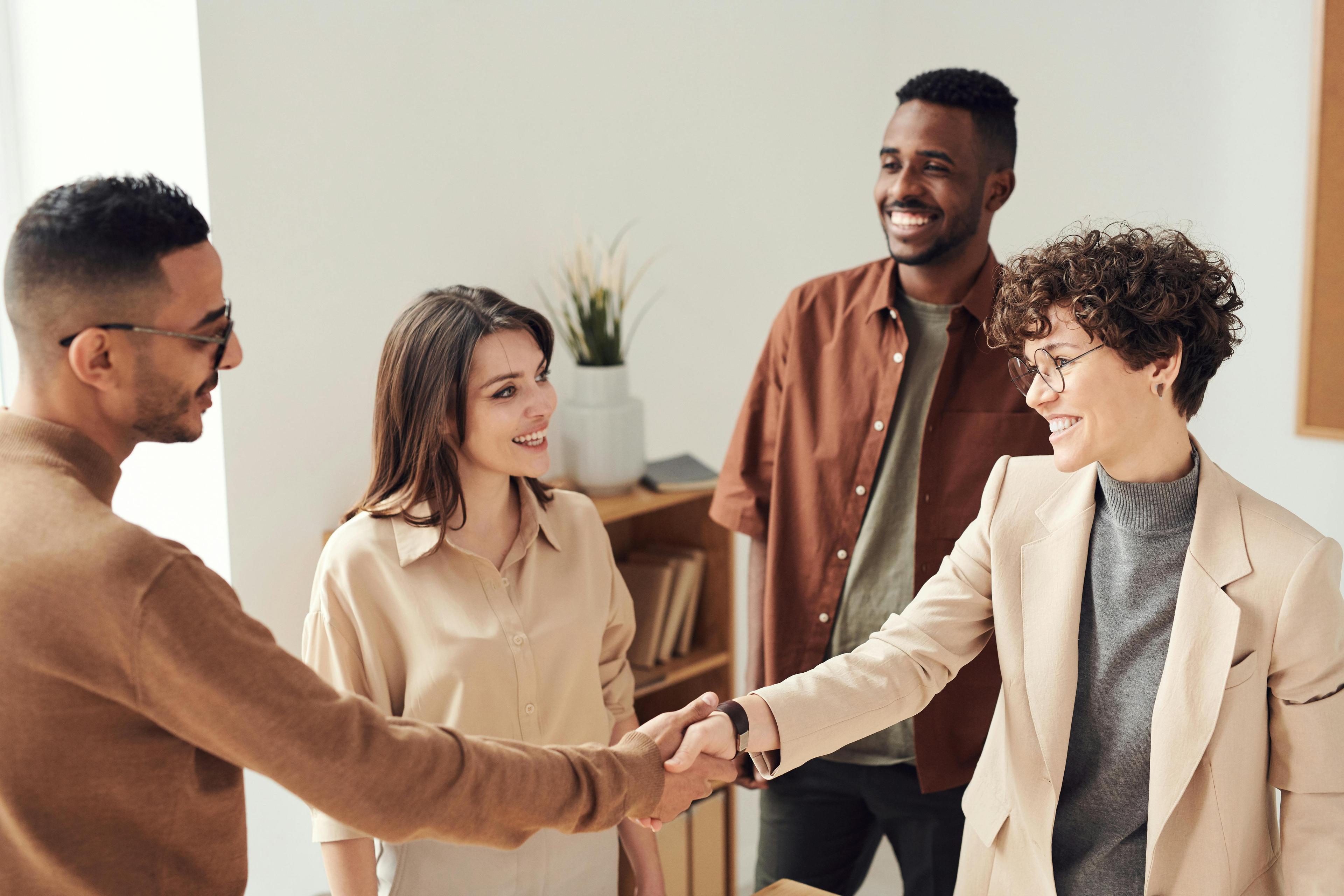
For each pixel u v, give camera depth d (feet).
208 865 3.50
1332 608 3.95
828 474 6.70
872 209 12.19
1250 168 9.16
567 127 9.28
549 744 5.32
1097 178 10.14
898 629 5.05
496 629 5.14
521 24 8.84
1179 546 4.21
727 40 10.38
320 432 7.99
